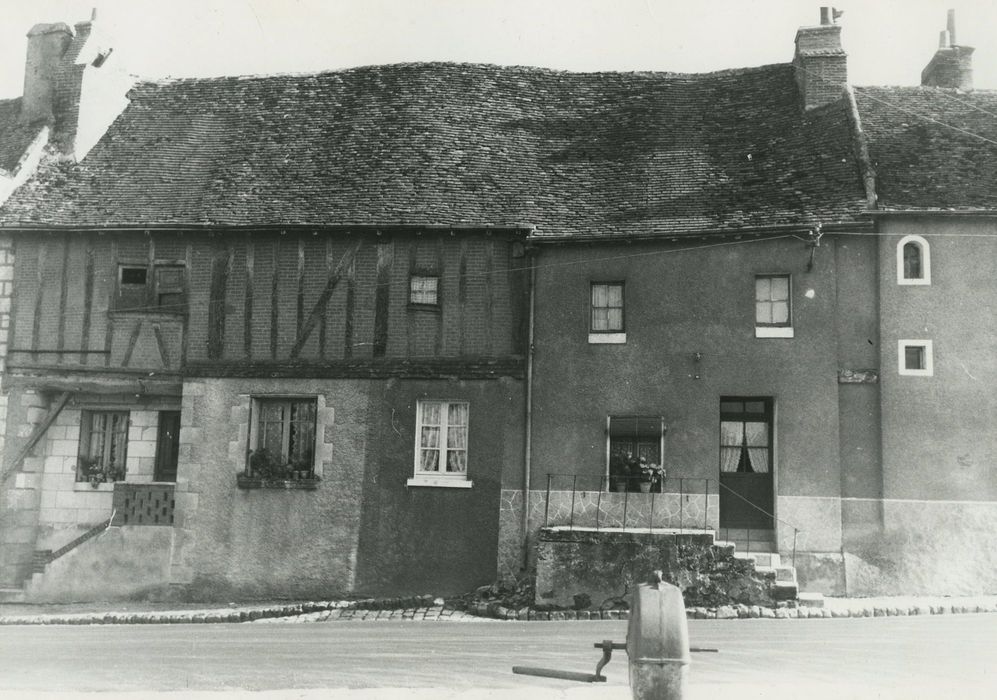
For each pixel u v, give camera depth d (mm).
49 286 17141
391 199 16875
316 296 16641
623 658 10312
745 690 8438
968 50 19422
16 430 16859
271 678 9375
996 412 15102
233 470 16344
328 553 15938
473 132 18406
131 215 17266
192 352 16750
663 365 15781
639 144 18172
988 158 16484
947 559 14836
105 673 9766
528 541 15578
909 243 15641
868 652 10383
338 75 20297
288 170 18078
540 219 16531
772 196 16297
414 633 12414
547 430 15883
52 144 18750
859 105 18125
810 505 15094
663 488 15484
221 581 16062
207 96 20266
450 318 16344
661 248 16078
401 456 16047
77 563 16344
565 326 16125
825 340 15438
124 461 17312
